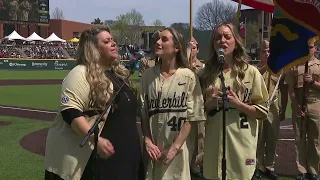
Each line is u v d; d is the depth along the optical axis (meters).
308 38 5.05
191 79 3.98
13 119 12.33
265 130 6.50
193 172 6.09
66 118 3.62
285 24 5.13
